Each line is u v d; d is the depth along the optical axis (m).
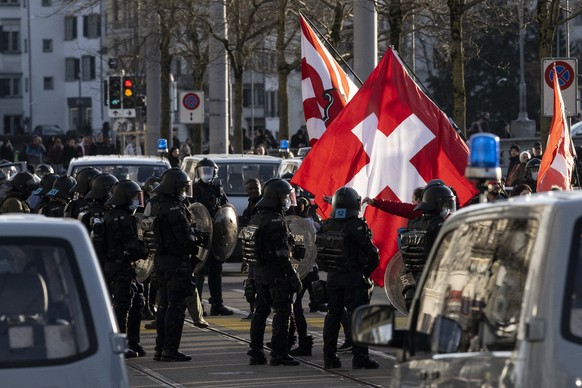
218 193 36.34
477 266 11.94
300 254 27.97
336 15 64.38
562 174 27.69
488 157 12.45
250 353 28.23
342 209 26.27
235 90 76.25
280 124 75.12
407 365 13.13
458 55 48.53
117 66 91.19
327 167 29.33
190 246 27.95
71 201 31.50
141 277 31.33
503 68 66.31
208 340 32.16
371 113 29.20
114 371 12.34
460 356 11.82
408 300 25.44
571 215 10.52
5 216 13.07
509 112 141.50
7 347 12.22
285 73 74.38
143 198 35.69
